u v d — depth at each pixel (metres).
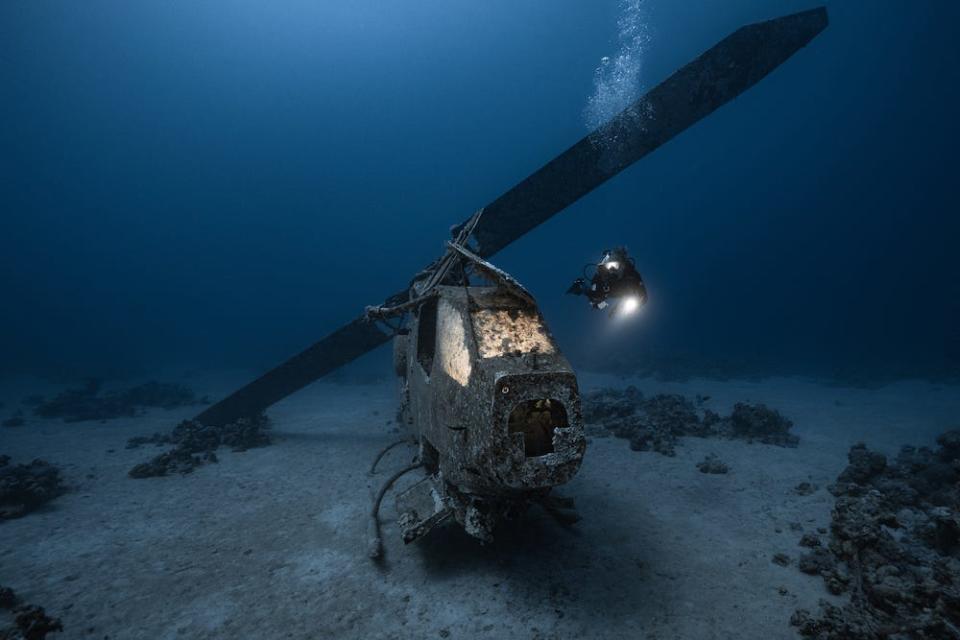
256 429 9.45
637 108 7.02
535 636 3.46
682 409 10.00
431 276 6.59
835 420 9.95
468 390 3.64
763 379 16.67
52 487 6.75
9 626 3.62
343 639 3.51
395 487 6.66
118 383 21.34
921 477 5.83
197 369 26.50
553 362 3.61
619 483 6.53
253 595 4.13
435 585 4.18
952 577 3.69
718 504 5.77
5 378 22.61
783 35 6.52
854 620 3.27
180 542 5.20
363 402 14.02
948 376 14.94
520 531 5.10
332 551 4.87
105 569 4.64
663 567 4.36
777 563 4.38
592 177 7.40
